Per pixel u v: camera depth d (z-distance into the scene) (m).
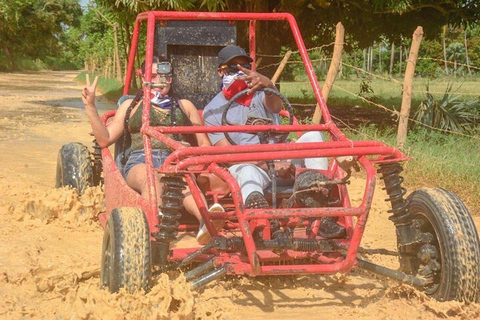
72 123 15.91
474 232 4.12
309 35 19.53
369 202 4.01
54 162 9.98
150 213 4.34
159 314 3.76
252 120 5.19
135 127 5.35
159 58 6.22
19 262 5.21
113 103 24.69
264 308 4.38
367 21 18.69
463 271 4.05
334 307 4.41
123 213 4.12
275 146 4.14
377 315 4.24
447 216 4.14
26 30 70.12
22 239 5.87
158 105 5.35
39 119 16.78
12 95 27.72
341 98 29.11
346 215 3.98
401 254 4.51
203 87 6.42
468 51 66.62
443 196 4.27
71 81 47.84
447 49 67.25
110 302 3.79
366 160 4.18
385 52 74.81
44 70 83.94
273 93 5.08
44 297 4.47
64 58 98.94
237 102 5.41
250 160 3.97
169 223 4.05
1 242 5.73
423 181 8.67
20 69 74.12
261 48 17.56
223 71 5.45
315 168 4.91
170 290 3.88
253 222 4.08
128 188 4.75
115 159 5.78
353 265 4.14
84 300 4.11
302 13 18.56
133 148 5.38
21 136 13.02
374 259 5.55
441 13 18.36
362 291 4.76
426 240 4.27
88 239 5.99
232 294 4.55
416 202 4.39
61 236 6.05
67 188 6.52
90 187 6.58
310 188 4.33
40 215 6.45
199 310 4.03
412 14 18.48
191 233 5.05
